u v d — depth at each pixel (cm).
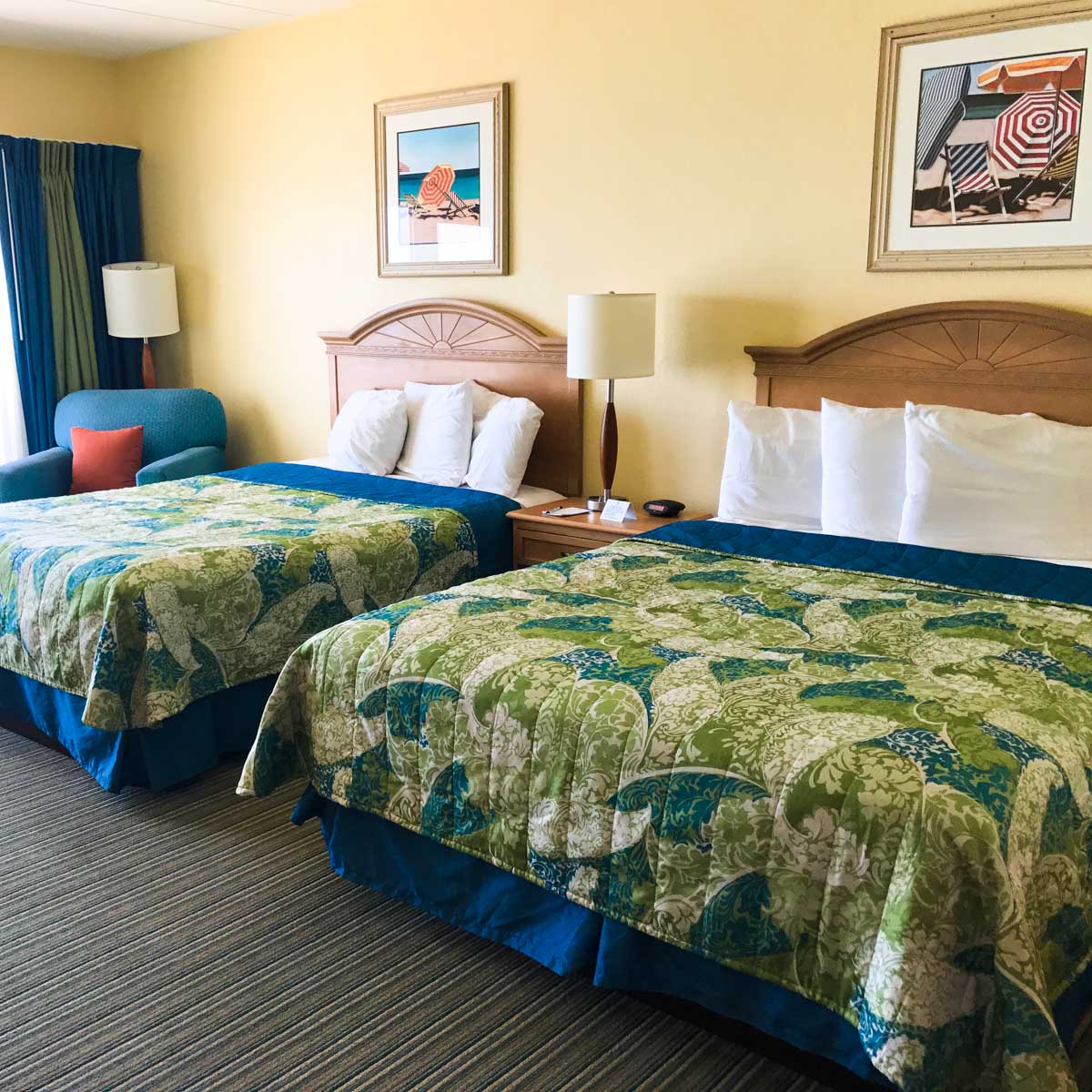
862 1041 165
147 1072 197
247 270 569
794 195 376
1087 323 315
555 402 446
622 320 382
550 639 232
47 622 313
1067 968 177
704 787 183
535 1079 194
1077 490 298
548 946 212
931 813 160
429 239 483
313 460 504
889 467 331
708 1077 194
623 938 195
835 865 169
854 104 357
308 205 532
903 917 157
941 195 345
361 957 233
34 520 372
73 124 593
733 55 381
